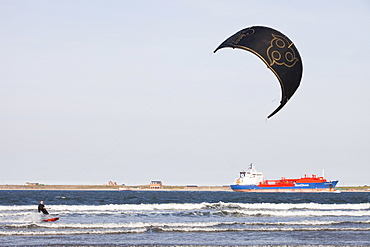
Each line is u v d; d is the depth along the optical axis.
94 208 135.25
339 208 150.62
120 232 82.38
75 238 75.75
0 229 85.25
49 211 124.69
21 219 102.38
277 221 104.62
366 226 94.81
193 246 69.31
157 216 114.06
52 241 72.31
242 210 132.38
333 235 82.06
